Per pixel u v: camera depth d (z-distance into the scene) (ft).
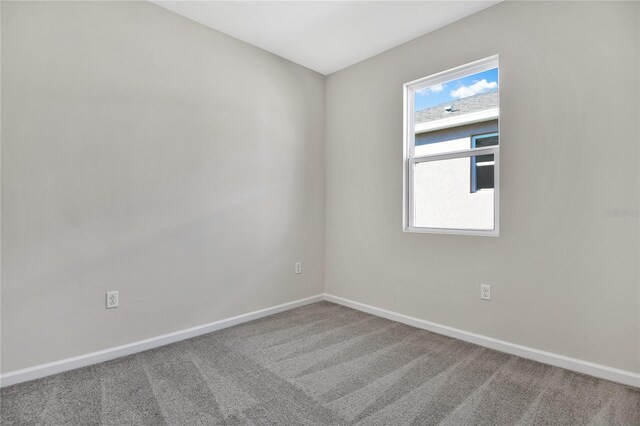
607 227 6.48
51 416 5.27
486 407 5.58
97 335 7.20
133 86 7.67
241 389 6.14
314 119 11.92
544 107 7.22
